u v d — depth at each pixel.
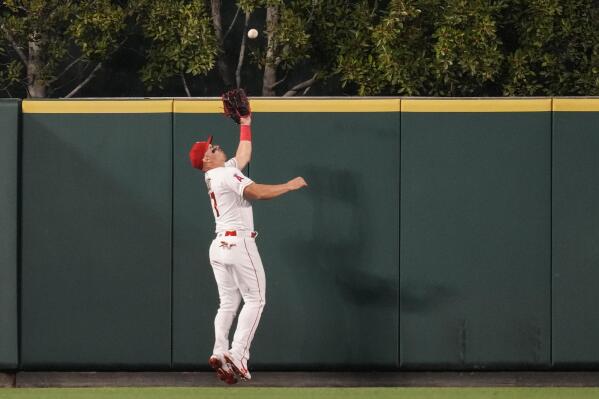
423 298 28.94
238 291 27.28
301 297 29.06
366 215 28.98
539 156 28.88
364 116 29.00
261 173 29.02
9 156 28.81
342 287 29.05
